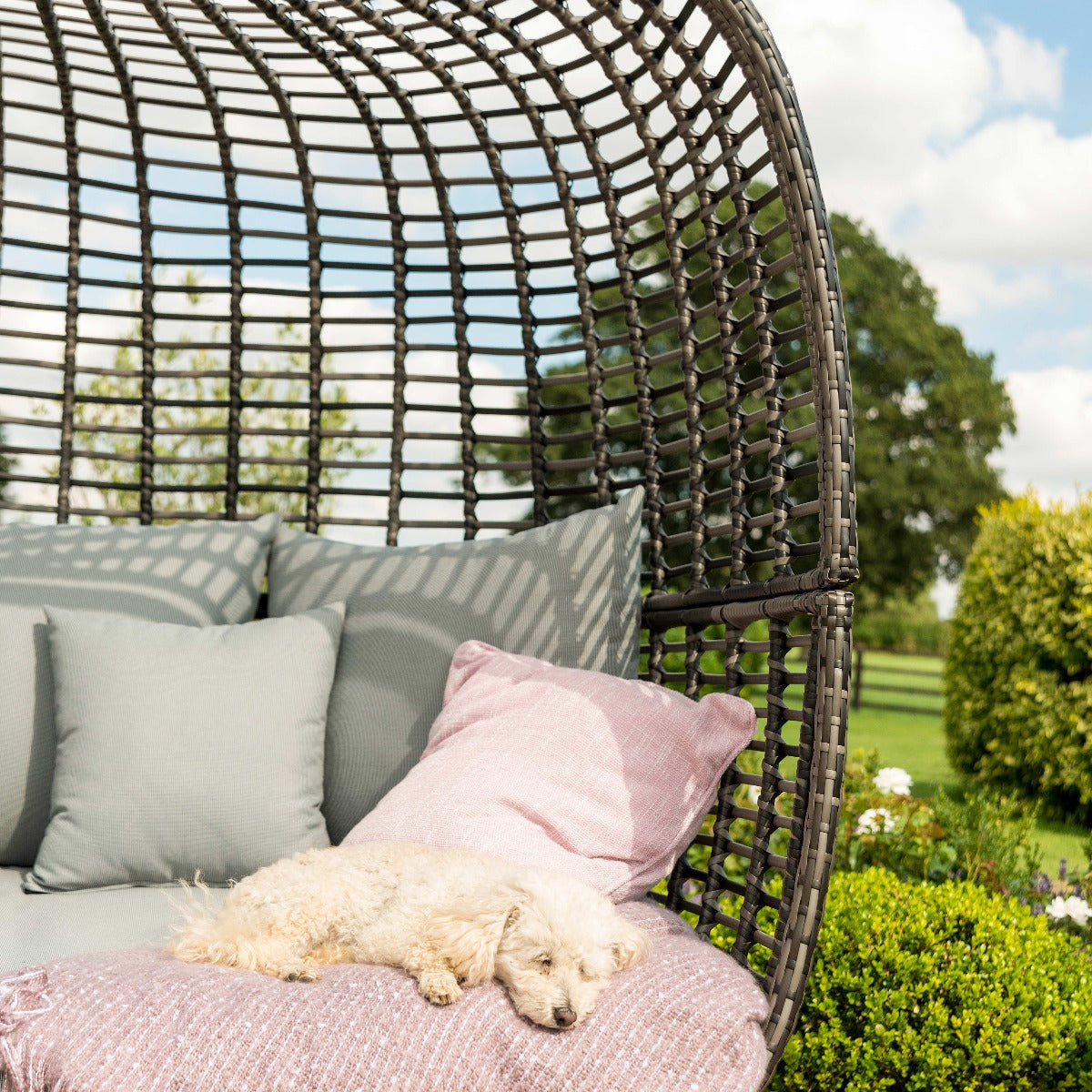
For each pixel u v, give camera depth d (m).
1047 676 6.32
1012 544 6.60
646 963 1.53
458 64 2.49
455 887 1.55
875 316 18.20
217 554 2.61
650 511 2.55
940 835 3.43
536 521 2.82
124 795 2.06
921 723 11.97
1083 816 6.27
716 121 2.04
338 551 2.64
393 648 2.41
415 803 1.91
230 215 2.89
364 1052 1.30
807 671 1.81
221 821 2.08
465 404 2.87
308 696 2.27
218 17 2.39
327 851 1.76
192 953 1.55
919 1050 2.33
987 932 2.53
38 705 2.29
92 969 1.43
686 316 2.38
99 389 5.42
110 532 2.62
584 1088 1.31
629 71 2.30
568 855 1.82
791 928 1.69
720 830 2.08
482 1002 1.39
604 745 1.95
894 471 17.86
